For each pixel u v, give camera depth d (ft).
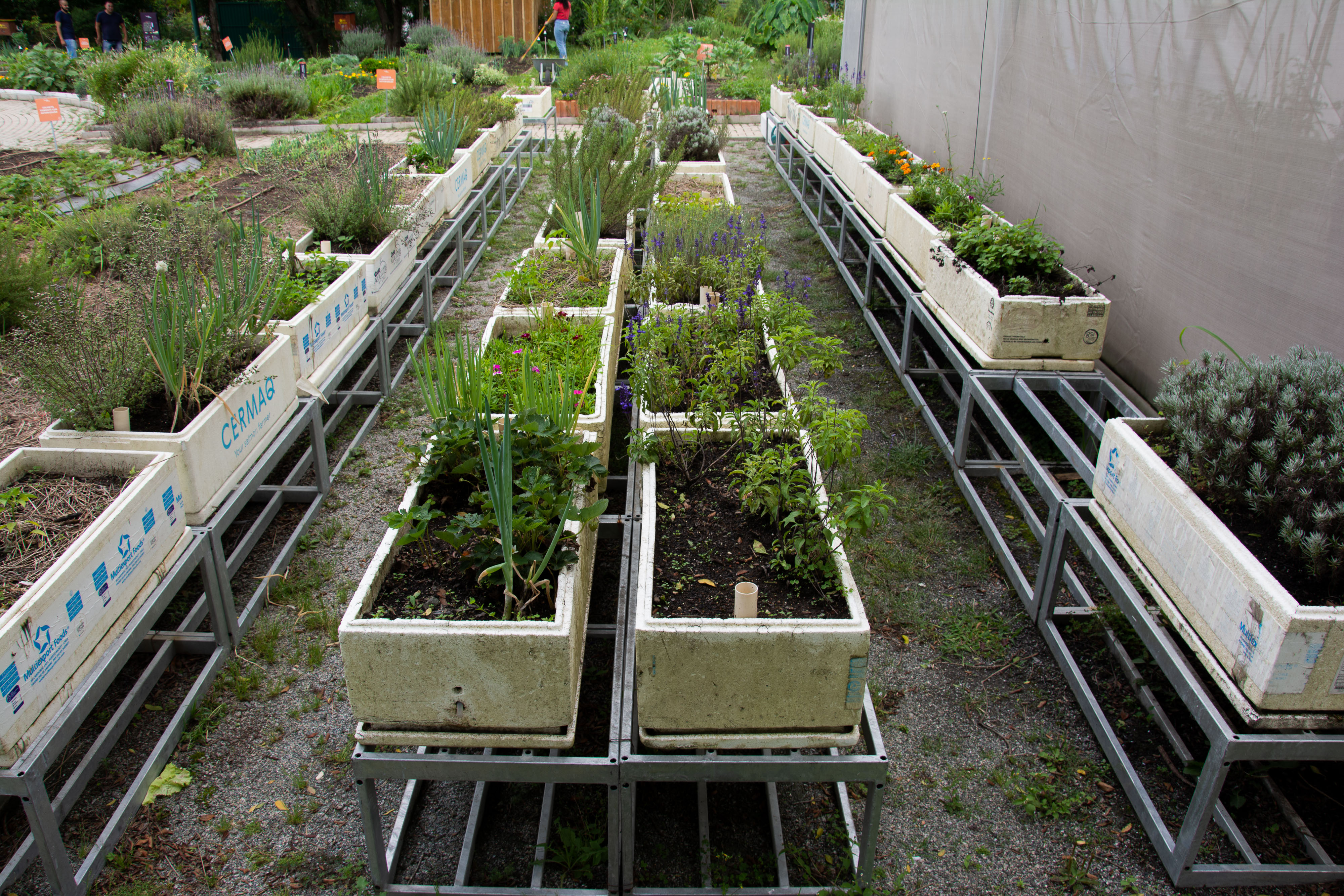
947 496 13.93
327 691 10.11
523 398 9.77
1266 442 8.41
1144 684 9.80
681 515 9.55
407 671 7.09
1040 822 8.58
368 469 14.47
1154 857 8.21
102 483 9.29
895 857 8.22
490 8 60.59
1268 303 10.72
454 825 8.52
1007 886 7.98
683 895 7.68
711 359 12.28
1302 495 8.09
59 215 21.03
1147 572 9.11
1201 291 12.05
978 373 13.05
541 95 38.37
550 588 7.70
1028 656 10.67
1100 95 14.56
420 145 24.06
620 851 7.59
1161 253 13.00
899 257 18.04
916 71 24.84
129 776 9.02
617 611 9.48
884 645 10.89
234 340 11.21
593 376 11.73
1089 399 13.47
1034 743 9.47
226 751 9.32
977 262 14.32
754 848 8.30
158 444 9.66
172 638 10.34
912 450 14.96
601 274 16.02
